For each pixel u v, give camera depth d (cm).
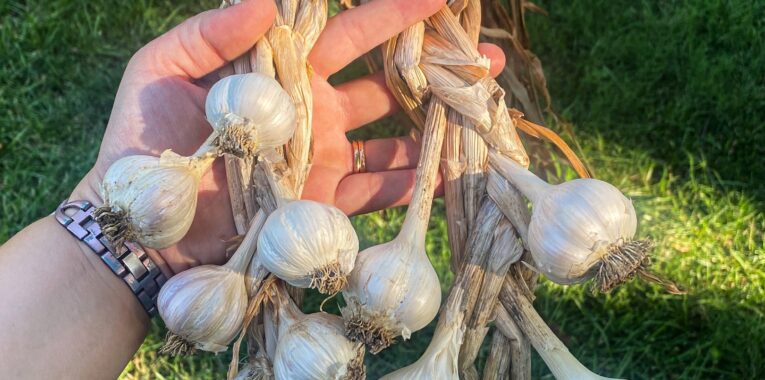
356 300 48
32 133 82
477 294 52
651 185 82
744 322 77
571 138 78
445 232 80
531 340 52
